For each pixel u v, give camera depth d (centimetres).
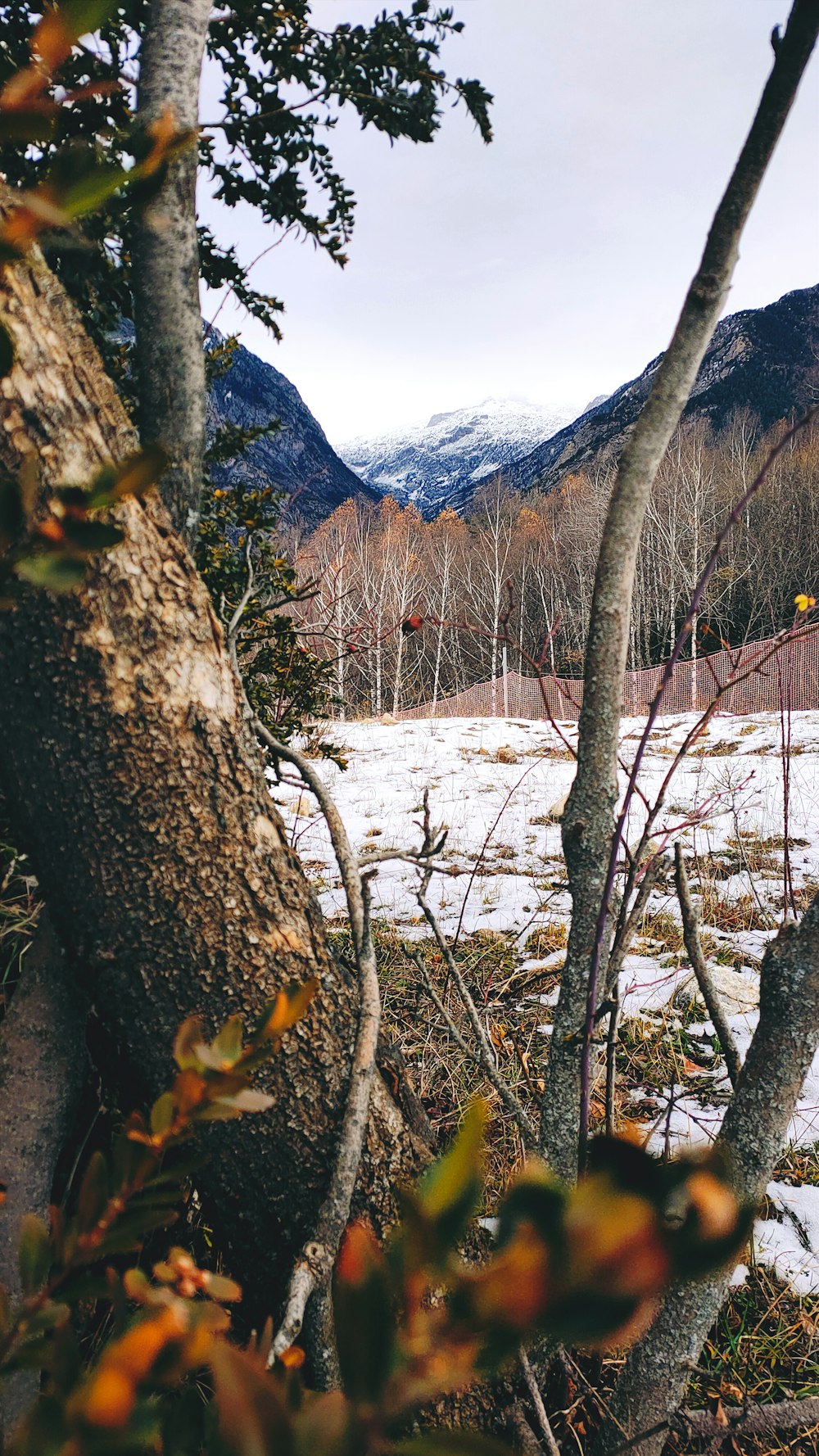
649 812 160
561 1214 16
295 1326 114
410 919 500
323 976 142
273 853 140
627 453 148
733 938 466
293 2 206
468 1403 137
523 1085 279
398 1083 165
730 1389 158
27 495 29
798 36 118
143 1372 26
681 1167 16
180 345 153
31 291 113
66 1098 137
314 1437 18
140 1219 35
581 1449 156
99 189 25
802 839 643
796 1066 128
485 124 224
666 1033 351
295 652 278
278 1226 139
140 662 126
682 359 142
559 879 595
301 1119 137
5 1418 89
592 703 155
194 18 145
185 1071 36
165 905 129
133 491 29
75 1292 35
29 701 122
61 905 131
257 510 253
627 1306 15
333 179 235
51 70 24
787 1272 230
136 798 126
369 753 1208
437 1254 18
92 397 117
